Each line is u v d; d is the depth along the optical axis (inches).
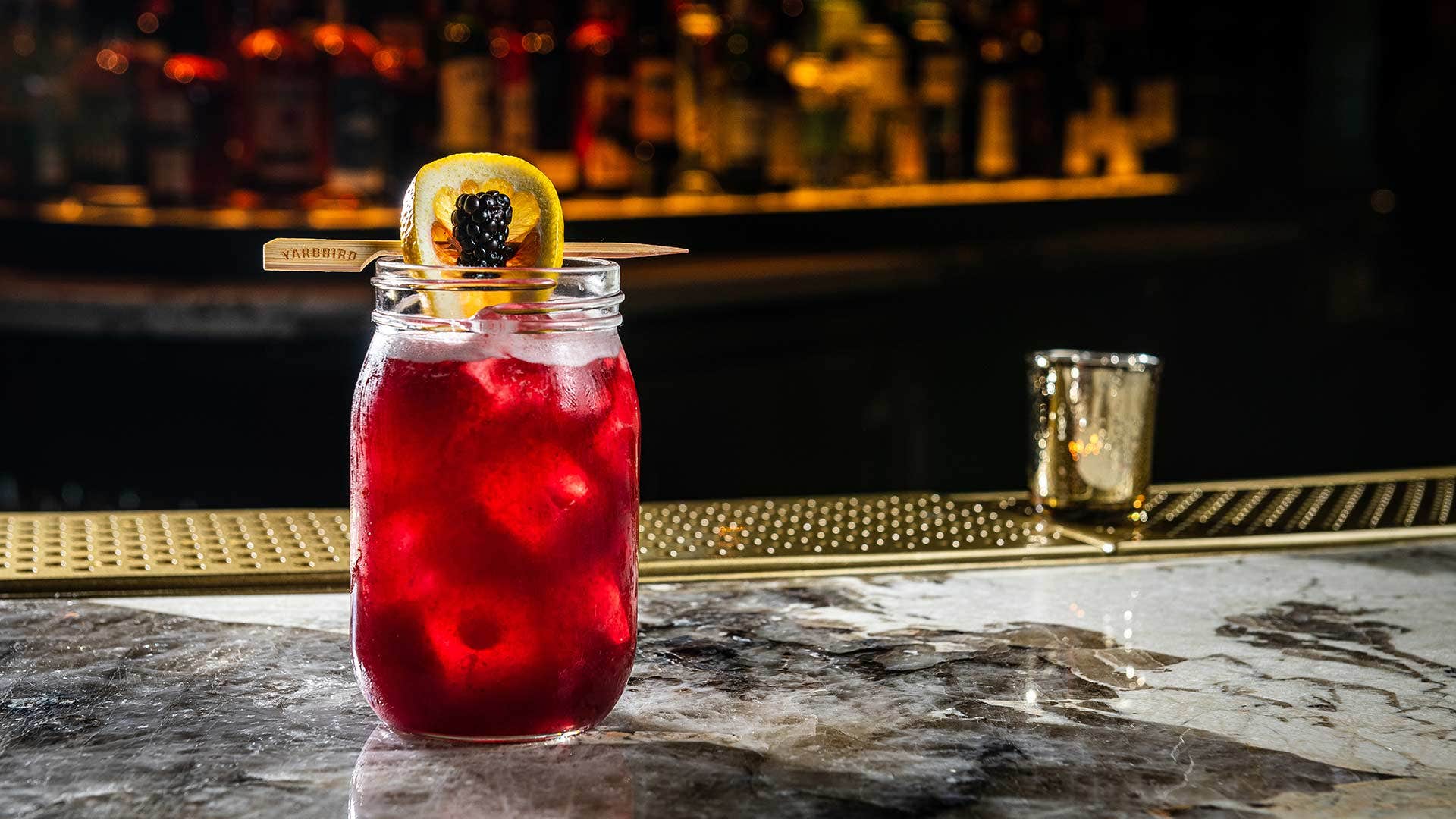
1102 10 131.5
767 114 111.3
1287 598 36.2
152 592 35.8
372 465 25.8
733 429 99.6
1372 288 142.0
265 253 25.9
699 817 23.1
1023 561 39.5
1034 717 27.9
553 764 25.3
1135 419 42.8
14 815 23.0
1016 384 116.2
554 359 25.6
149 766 25.1
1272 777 25.0
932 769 25.2
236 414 86.5
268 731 26.8
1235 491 47.9
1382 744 26.7
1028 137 128.0
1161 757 25.9
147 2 99.0
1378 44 144.1
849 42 118.7
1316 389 138.4
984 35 125.0
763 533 41.9
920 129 121.3
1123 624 34.0
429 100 100.9
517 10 102.3
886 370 107.3
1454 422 142.9
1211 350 131.7
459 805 23.5
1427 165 143.8
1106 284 122.6
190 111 96.5
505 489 25.1
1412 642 32.9
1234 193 137.5
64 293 80.4
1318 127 144.2
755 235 104.5
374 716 27.7
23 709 27.9
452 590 25.2
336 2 93.4
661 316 92.4
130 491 86.7
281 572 37.1
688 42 110.2
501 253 25.6
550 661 25.5
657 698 28.8
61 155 98.1
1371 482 49.4
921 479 110.0
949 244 113.8
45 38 97.7
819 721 27.5
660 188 107.8
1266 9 140.6
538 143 105.3
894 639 32.8
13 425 86.0
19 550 38.7
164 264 84.9
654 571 38.0
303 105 90.2
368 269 85.6
